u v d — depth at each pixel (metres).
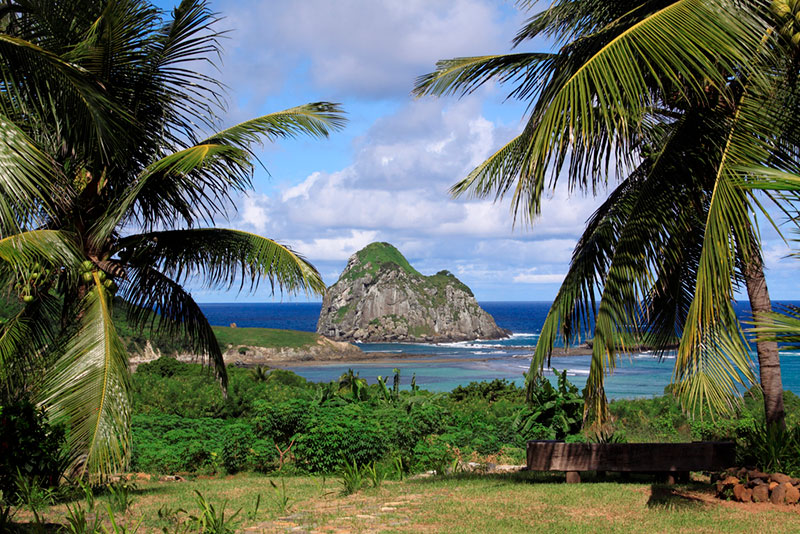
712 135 7.64
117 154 8.88
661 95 7.98
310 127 10.28
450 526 5.75
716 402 6.48
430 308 180.00
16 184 6.44
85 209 9.34
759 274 8.09
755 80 6.21
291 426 13.87
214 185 10.35
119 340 8.55
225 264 10.31
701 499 7.03
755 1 6.01
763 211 5.16
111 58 8.95
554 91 6.70
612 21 7.68
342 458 11.58
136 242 9.87
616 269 7.90
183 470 13.02
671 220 8.02
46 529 5.64
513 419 14.79
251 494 8.62
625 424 17.44
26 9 8.35
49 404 7.89
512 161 9.91
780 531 5.48
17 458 7.50
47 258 7.95
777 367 8.61
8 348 8.91
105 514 6.61
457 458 11.90
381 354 107.31
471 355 108.88
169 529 5.75
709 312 5.44
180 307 10.77
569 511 6.44
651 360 77.75
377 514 6.41
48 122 8.23
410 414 14.46
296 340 105.50
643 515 6.17
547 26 9.07
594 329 8.11
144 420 14.38
